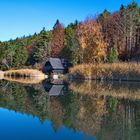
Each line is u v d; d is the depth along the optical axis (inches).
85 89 1866.4
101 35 4210.1
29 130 713.6
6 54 5241.1
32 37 6761.8
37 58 5054.1
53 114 940.0
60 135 677.9
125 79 2662.4
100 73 2842.0
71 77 3056.1
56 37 5132.9
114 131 727.1
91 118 885.8
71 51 4249.5
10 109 1016.2
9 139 632.4
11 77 3786.9
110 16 4778.5
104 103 1226.6
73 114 947.3
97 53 3754.9
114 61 3307.1
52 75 3774.6
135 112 1004.6
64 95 1524.4
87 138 661.9
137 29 4232.3
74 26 5767.7
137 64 2630.4
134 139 661.9
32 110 1009.5
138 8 4849.9
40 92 1674.5
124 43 4138.8
